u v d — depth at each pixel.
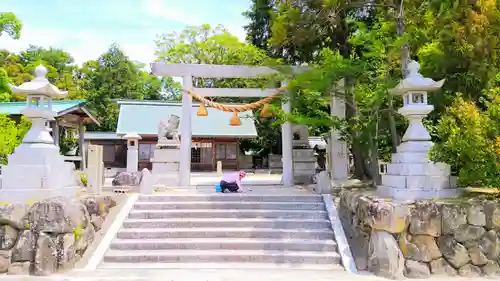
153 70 12.87
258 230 7.84
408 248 6.27
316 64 10.61
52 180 7.51
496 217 6.39
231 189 10.23
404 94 7.76
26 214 6.48
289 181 13.20
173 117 14.18
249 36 20.06
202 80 28.17
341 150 13.95
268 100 11.47
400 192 7.06
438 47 8.91
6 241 6.38
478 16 7.88
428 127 8.62
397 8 9.52
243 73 12.91
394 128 9.36
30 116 7.68
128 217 8.46
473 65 8.68
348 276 6.18
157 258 7.06
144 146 28.61
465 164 6.82
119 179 11.98
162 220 8.23
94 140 29.23
